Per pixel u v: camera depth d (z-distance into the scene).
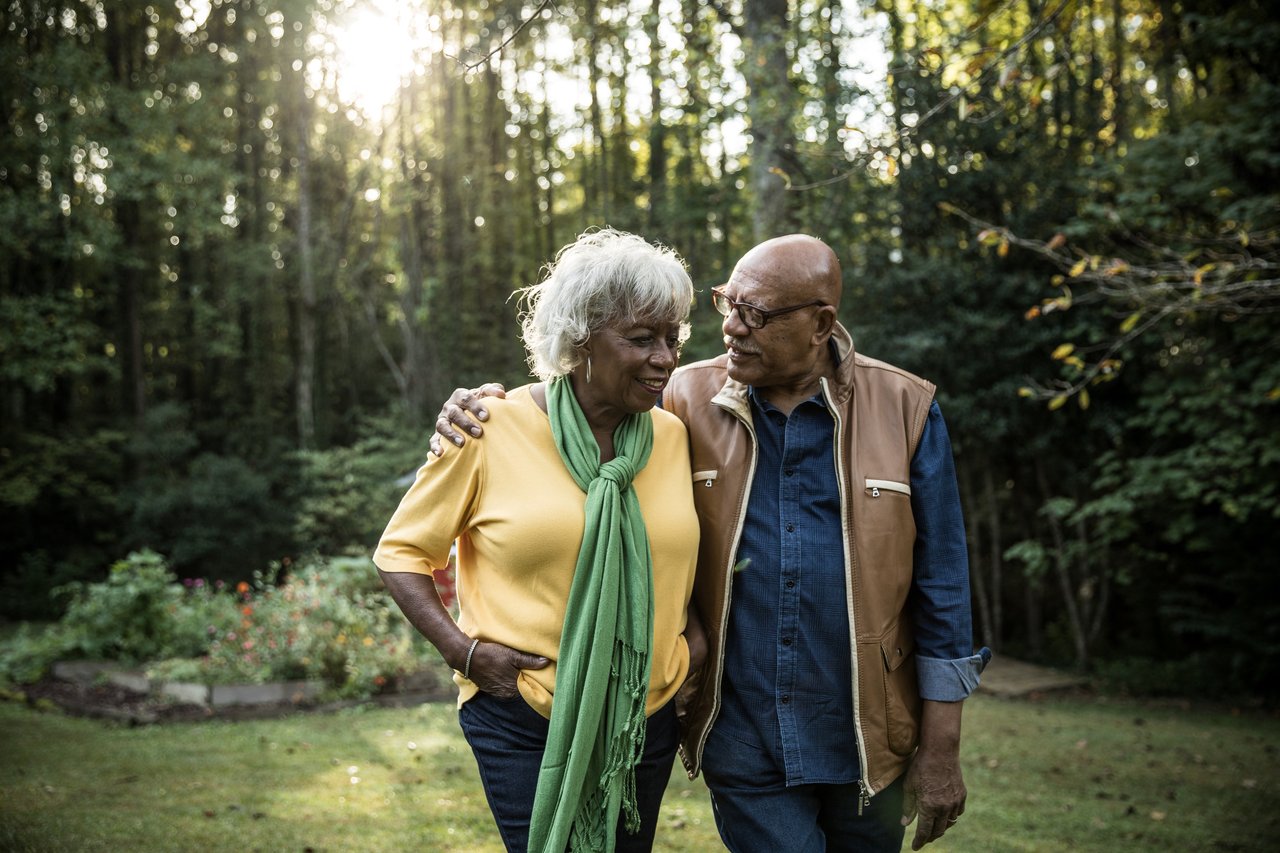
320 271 19.02
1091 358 9.12
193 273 20.70
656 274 1.77
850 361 2.05
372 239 21.95
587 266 1.78
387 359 19.47
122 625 8.09
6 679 7.62
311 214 20.59
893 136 3.40
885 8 9.67
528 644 1.79
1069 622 10.43
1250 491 8.04
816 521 2.02
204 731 5.98
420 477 1.87
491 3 17.22
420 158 20.34
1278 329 7.86
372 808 4.27
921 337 9.09
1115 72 11.59
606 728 1.75
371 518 14.51
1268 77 8.59
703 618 2.06
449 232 19.80
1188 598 8.90
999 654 10.09
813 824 2.02
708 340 10.59
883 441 2.03
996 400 9.36
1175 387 8.47
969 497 10.40
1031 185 9.31
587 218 15.34
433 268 20.16
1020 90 9.16
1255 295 4.43
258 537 15.34
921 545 2.05
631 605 1.78
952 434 9.75
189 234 17.80
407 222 19.77
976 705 7.76
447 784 4.70
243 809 4.22
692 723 2.09
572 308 1.78
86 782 4.65
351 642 7.24
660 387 1.81
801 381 2.04
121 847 3.65
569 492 1.81
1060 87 10.51
